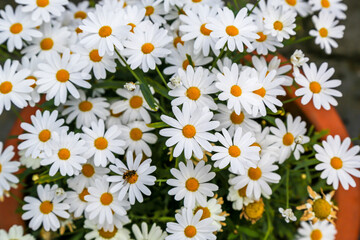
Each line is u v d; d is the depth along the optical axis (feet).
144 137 1.48
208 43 1.42
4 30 1.47
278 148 1.49
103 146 1.39
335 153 1.46
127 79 1.56
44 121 1.38
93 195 1.38
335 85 1.46
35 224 1.43
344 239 1.57
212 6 1.50
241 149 1.33
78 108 1.49
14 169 1.40
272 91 1.38
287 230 1.64
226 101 1.48
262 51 1.48
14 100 1.39
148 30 1.38
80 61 1.42
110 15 1.38
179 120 1.31
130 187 1.34
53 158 1.36
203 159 1.42
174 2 1.44
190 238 1.34
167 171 1.50
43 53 1.52
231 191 1.48
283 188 1.62
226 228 1.54
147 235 1.44
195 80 1.36
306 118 1.69
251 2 2.09
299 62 1.44
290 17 1.46
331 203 1.48
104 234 1.48
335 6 1.62
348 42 2.24
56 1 1.46
